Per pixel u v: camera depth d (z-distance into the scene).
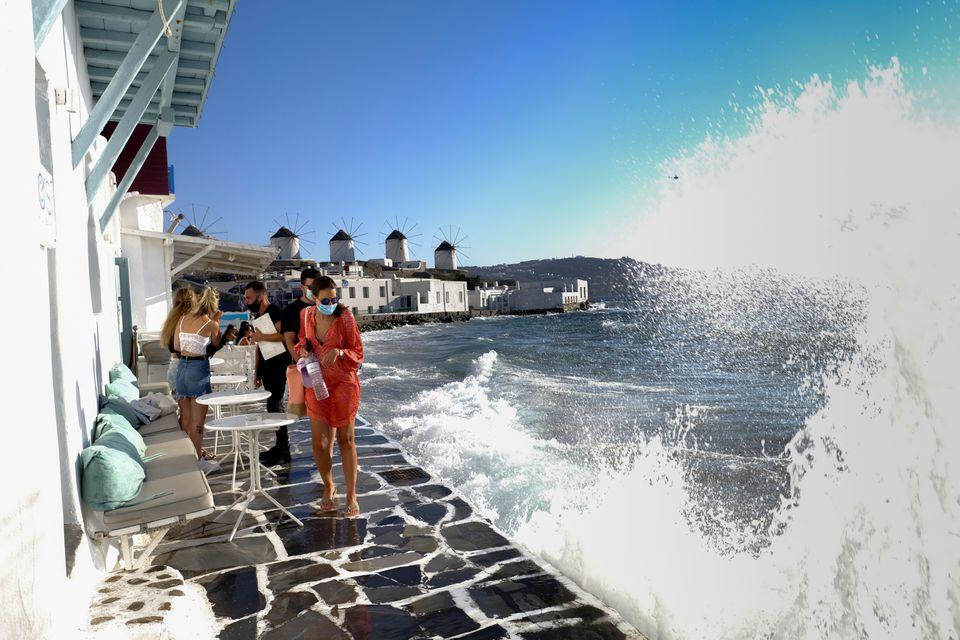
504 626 3.29
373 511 5.13
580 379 20.27
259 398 5.74
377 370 25.58
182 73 7.59
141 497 3.79
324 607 3.51
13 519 2.07
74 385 3.62
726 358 20.08
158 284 16.83
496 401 15.98
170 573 3.55
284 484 5.94
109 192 9.28
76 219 4.30
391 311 79.81
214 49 6.65
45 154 3.29
